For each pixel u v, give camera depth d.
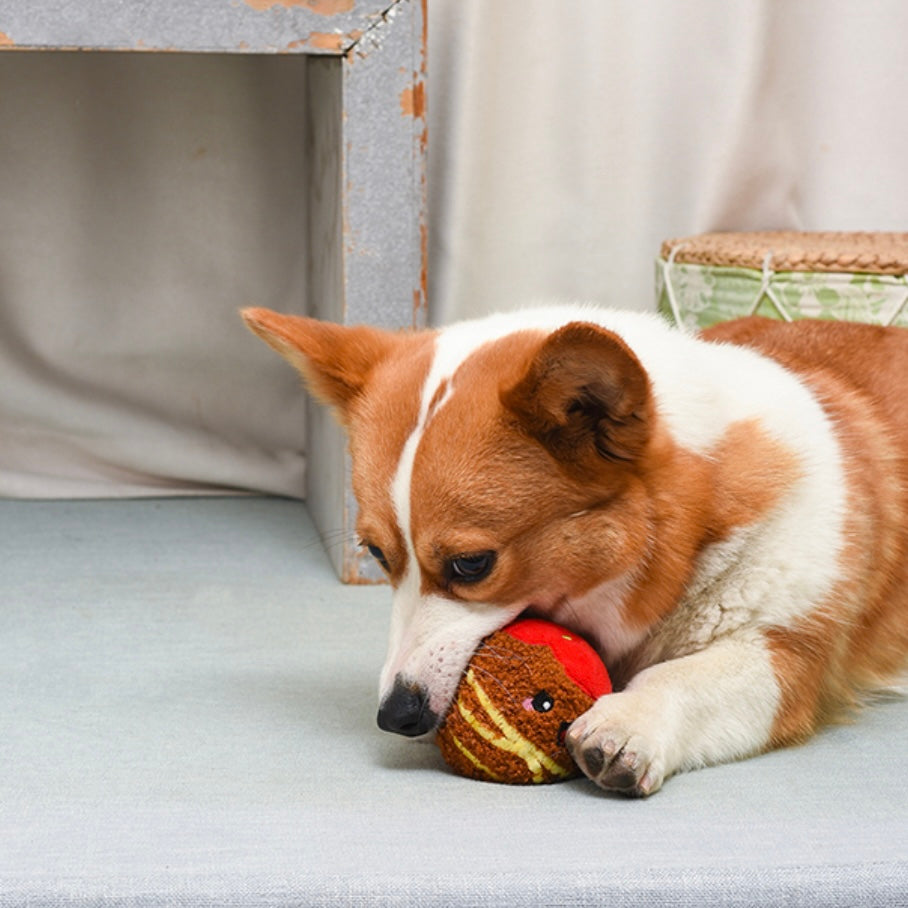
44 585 3.75
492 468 2.35
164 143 4.59
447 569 2.38
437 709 2.38
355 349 2.72
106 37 3.57
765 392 2.74
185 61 4.55
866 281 3.76
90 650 3.21
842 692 2.79
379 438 2.46
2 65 4.48
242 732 2.67
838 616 2.65
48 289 4.62
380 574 3.79
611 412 2.33
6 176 4.54
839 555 2.64
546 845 2.09
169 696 2.89
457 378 2.47
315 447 4.41
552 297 4.61
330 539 4.02
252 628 3.39
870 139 4.60
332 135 3.90
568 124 4.50
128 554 4.08
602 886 1.95
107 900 1.92
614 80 4.49
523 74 4.43
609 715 2.31
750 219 4.68
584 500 2.39
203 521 4.48
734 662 2.54
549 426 2.34
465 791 2.35
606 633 2.57
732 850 2.07
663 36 4.47
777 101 4.60
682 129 4.55
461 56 4.34
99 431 4.70
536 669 2.36
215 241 4.66
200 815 2.23
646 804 2.28
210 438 4.76
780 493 2.58
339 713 2.79
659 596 2.53
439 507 2.35
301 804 2.29
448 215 4.45
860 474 2.76
